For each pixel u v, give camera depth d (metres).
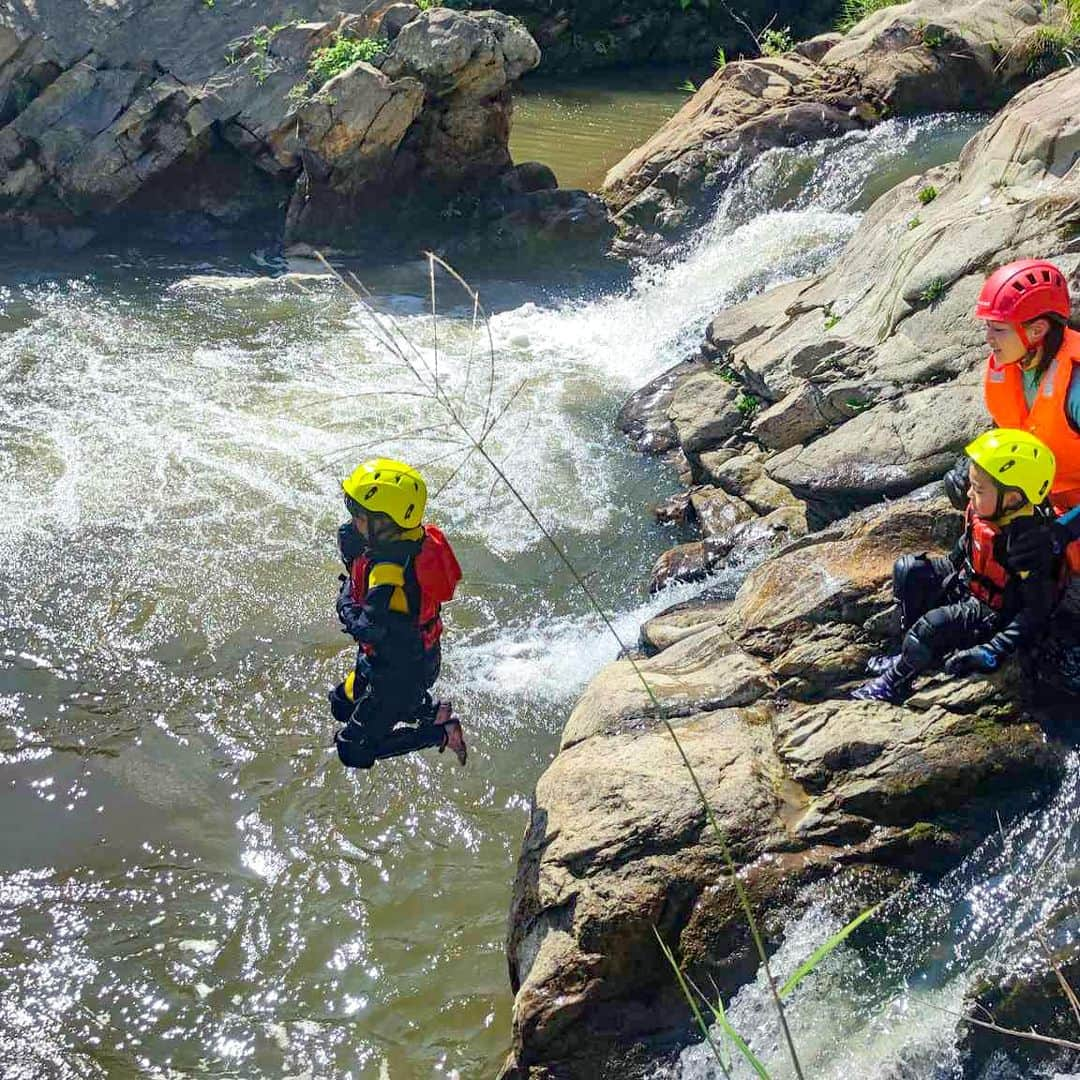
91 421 8.79
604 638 6.67
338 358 9.91
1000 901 4.06
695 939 4.13
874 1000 3.94
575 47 18.81
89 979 4.90
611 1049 4.05
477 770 5.89
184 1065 4.59
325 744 6.06
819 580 5.14
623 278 11.74
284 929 5.12
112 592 7.07
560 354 10.13
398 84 11.59
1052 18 13.22
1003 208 7.02
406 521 4.41
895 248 7.66
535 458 8.48
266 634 6.79
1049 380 4.33
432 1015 4.77
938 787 4.30
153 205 12.27
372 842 5.53
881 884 4.17
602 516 7.84
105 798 5.75
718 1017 2.90
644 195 12.40
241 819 5.65
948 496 5.08
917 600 4.64
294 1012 4.79
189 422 8.83
